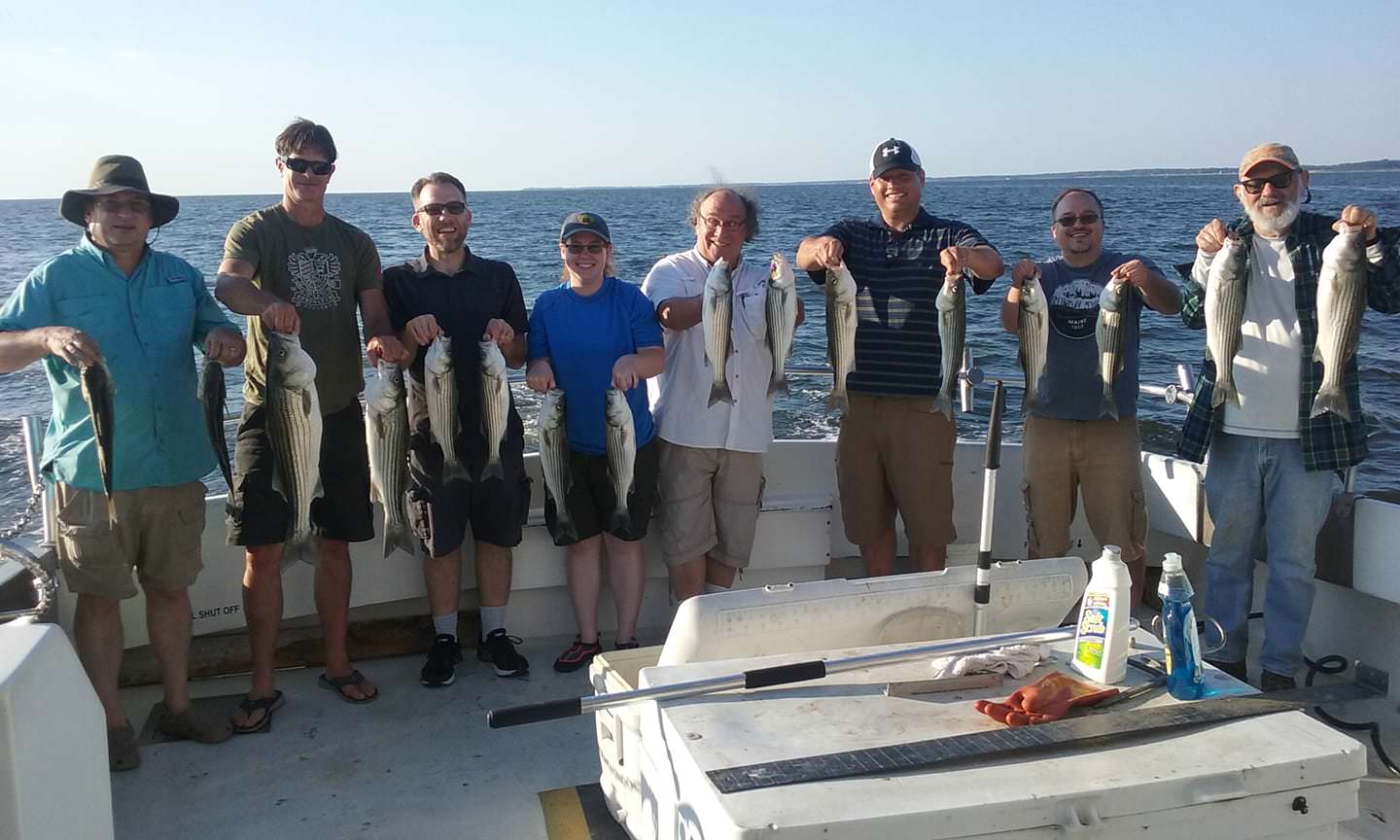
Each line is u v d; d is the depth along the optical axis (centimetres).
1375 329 1720
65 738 207
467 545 510
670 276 501
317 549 443
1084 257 492
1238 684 279
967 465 564
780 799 216
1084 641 283
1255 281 422
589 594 489
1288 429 416
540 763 398
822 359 1358
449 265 466
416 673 484
